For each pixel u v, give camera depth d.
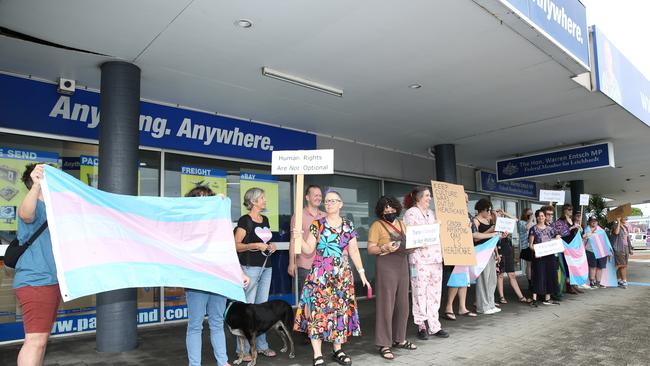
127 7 4.46
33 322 3.26
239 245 4.92
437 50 5.68
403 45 5.51
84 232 3.43
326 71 6.31
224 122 8.14
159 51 5.50
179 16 4.67
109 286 3.39
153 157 7.32
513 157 12.62
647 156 13.06
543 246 8.13
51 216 3.22
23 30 4.89
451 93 7.30
